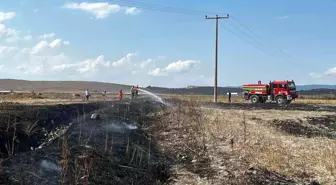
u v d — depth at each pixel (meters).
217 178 13.36
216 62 52.72
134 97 49.53
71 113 25.38
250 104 47.12
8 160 12.10
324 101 64.88
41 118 20.89
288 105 46.28
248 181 12.97
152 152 16.28
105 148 14.73
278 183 13.11
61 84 160.75
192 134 19.61
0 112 18.55
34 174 11.45
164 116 24.92
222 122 23.47
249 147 17.41
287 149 17.88
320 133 24.50
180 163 15.25
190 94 33.59
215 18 52.94
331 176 14.05
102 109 25.78
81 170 12.11
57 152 13.22
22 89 136.50
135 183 13.02
